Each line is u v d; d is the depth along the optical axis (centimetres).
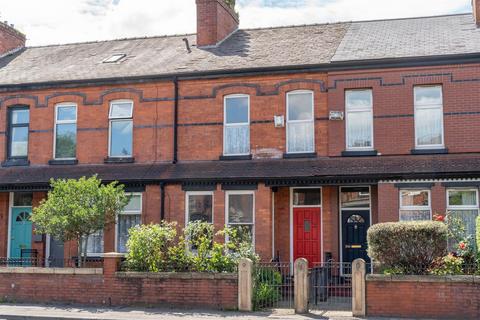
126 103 2061
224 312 1406
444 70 1786
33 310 1452
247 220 1867
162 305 1480
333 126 1850
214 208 1875
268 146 1911
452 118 1770
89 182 1695
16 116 2170
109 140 2055
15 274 1603
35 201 2078
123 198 1741
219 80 1978
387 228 1367
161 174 1931
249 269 1434
